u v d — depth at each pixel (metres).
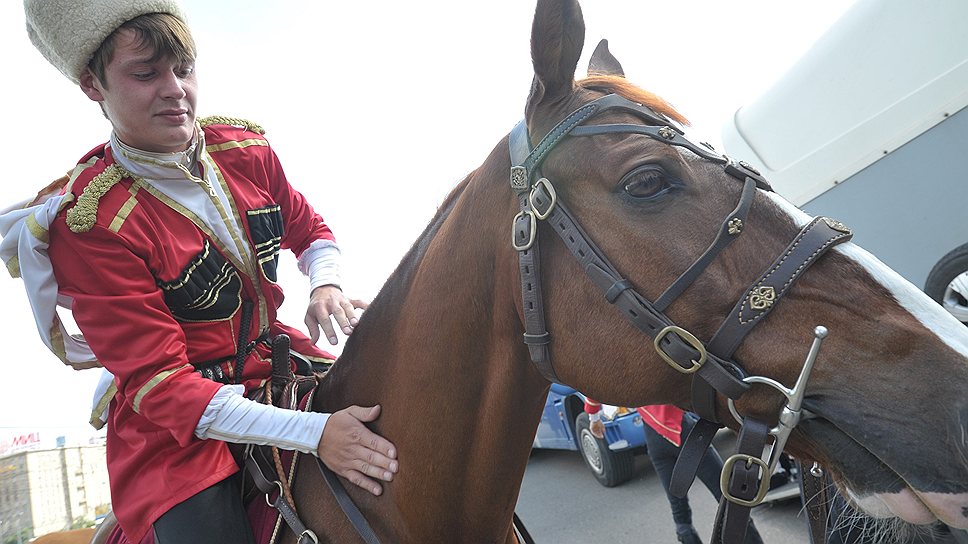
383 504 1.43
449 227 1.41
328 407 1.63
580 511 5.23
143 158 1.50
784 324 1.02
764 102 4.36
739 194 1.10
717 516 1.07
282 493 1.48
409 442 1.39
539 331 1.21
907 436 0.90
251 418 1.39
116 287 1.40
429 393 1.38
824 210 4.12
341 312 1.78
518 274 1.24
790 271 1.03
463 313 1.35
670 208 1.12
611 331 1.14
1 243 1.45
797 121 4.19
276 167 1.88
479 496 1.38
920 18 3.66
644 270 1.11
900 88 3.76
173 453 1.47
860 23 3.88
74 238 1.42
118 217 1.44
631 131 1.18
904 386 0.92
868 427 0.93
